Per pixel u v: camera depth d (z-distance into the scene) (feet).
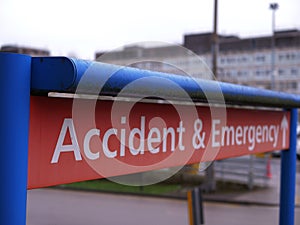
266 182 54.19
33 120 4.96
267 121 11.26
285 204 12.55
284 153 12.73
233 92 7.57
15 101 4.50
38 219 36.35
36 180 5.01
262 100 8.78
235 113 9.64
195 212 21.43
